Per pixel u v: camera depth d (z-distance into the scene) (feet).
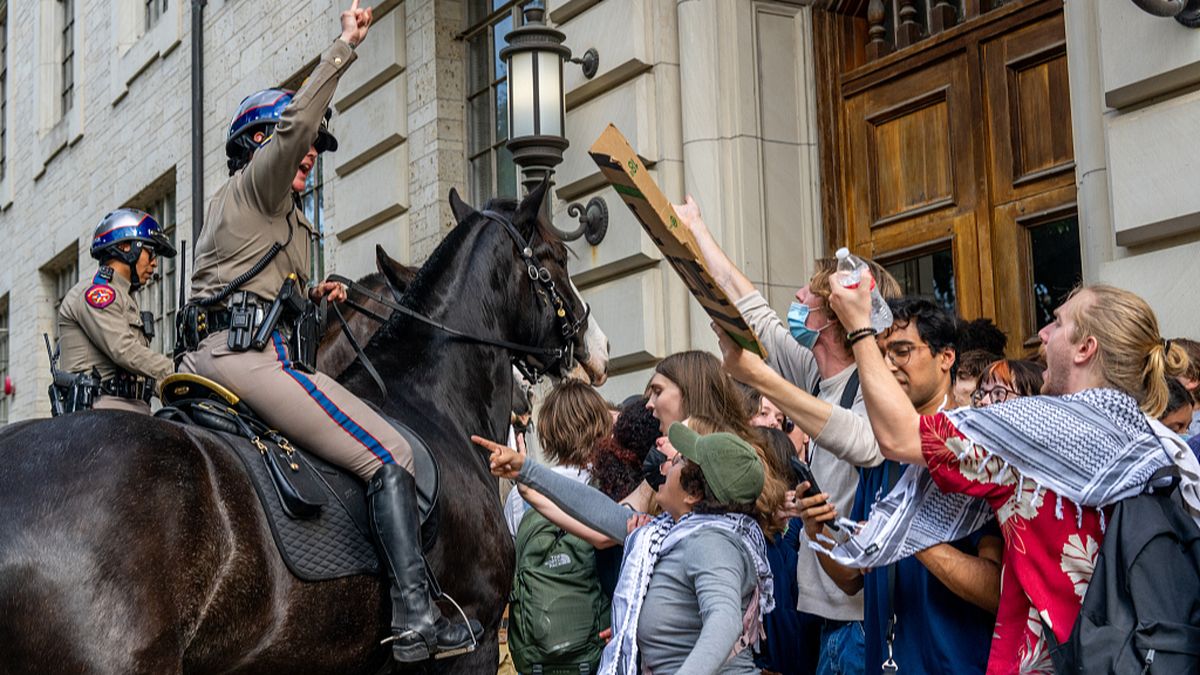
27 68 64.08
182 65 48.08
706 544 12.26
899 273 24.09
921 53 23.68
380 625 13.43
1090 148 18.78
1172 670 9.69
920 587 12.25
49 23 62.03
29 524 10.59
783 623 15.44
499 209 16.94
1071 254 20.90
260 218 14.05
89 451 11.14
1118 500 10.42
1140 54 17.75
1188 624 9.87
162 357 21.42
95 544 10.71
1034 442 10.71
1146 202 17.58
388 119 35.19
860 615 13.85
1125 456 10.53
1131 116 17.90
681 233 11.77
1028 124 21.70
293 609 12.48
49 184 60.80
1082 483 10.53
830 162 25.21
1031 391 13.52
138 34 53.93
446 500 14.52
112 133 54.39
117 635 10.64
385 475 13.35
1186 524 10.27
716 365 14.65
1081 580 10.53
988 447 10.85
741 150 24.73
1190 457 10.69
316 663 12.85
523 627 16.81
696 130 25.04
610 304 26.27
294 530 12.67
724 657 11.41
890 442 11.16
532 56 25.36
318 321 15.12
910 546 11.64
